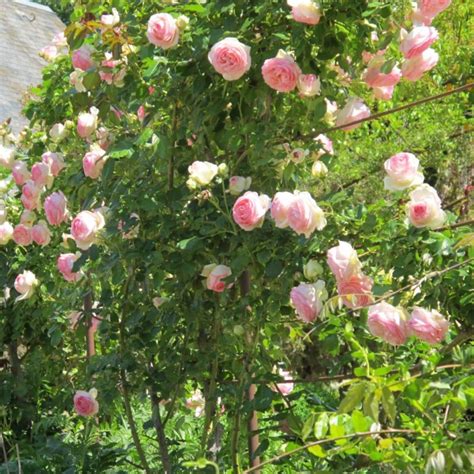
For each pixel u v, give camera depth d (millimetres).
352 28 3266
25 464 4168
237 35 3322
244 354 3477
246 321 3369
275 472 3879
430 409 2365
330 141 3689
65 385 4918
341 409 2277
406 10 3176
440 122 5695
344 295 2762
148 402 5062
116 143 3551
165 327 3605
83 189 3820
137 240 3445
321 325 2803
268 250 3213
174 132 3529
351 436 2332
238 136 3459
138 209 3475
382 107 5031
